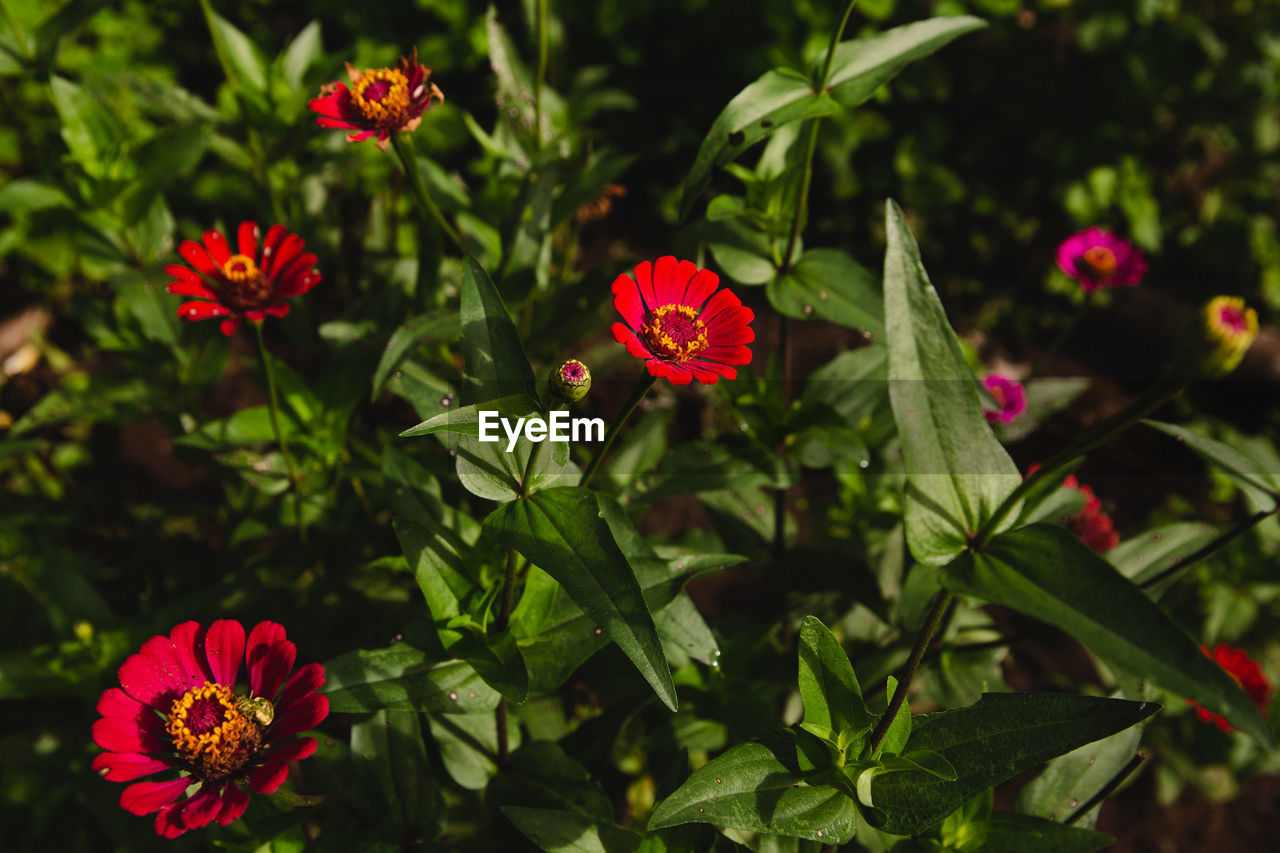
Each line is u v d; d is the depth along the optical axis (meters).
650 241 1.11
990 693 0.43
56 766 0.57
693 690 0.56
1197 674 0.37
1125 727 0.41
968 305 1.15
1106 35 1.17
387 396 0.79
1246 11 1.18
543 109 0.67
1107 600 0.39
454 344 0.61
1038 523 0.41
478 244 0.62
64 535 0.71
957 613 0.59
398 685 0.45
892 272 0.42
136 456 0.87
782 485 0.57
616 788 0.69
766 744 0.43
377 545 0.64
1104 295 1.16
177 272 0.50
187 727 0.41
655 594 0.45
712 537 0.62
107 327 0.65
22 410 0.90
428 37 1.12
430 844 0.50
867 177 1.17
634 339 0.40
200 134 0.62
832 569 0.61
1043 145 1.21
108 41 1.07
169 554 0.69
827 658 0.42
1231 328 0.38
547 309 0.61
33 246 0.93
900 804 0.42
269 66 0.66
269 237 0.51
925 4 1.13
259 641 0.44
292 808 0.49
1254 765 0.74
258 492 0.69
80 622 0.55
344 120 0.52
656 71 1.19
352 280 0.94
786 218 0.54
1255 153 1.22
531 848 0.50
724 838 0.46
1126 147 1.22
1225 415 1.00
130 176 0.62
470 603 0.45
